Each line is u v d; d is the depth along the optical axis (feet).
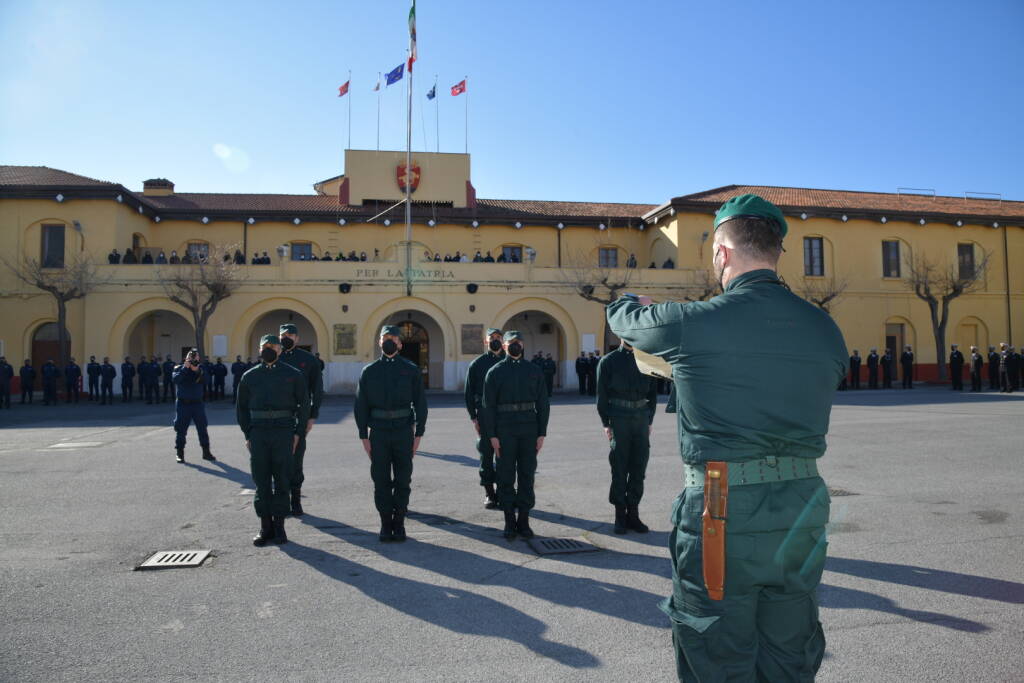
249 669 11.62
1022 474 28.25
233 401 80.02
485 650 12.35
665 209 102.06
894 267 110.01
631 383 20.27
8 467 31.91
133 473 30.32
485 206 113.50
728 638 6.27
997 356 92.79
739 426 6.37
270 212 101.81
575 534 20.42
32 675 11.39
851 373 97.25
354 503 24.71
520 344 20.44
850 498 23.98
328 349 89.92
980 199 125.29
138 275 86.99
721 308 6.70
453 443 39.93
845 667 11.51
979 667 11.48
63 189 88.74
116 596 15.19
